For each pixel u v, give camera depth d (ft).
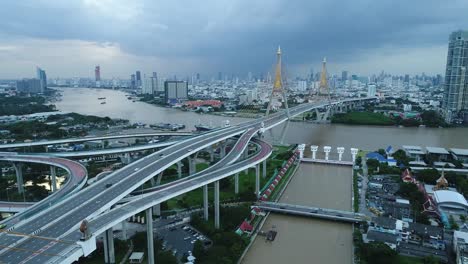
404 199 540.52
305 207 509.76
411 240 413.59
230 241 398.83
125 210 361.10
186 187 435.53
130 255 390.63
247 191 558.56
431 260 360.69
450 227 443.73
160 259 368.27
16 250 297.53
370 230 423.23
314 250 407.44
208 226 449.48
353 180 652.89
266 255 396.37
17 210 466.29
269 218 497.05
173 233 443.32
